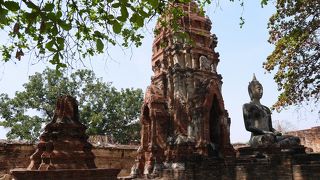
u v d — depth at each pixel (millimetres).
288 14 15445
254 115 16547
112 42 9844
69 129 12023
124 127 43219
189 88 20500
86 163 11930
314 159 12836
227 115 20750
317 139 29594
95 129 39688
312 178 11406
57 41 5961
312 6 14766
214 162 15352
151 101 20359
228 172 14609
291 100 15898
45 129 12172
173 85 20781
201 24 22562
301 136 30828
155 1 5727
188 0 7953
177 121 19766
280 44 15516
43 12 5137
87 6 8281
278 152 13578
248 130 16328
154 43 23719
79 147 11805
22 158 22812
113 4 5477
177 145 18312
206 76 21469
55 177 10406
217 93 20250
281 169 12703
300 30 14992
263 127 16359
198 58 21891
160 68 22609
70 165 11289
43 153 11375
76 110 12820
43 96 39156
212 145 19250
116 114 42344
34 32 8016
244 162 14211
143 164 20000
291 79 15695
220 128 20125
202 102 19672
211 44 22688
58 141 11562
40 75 39656
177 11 10773
